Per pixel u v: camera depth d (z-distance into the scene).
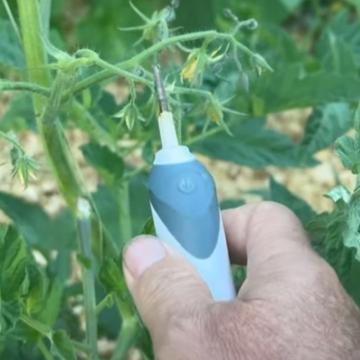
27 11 0.30
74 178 0.32
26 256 0.29
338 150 0.28
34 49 0.30
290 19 0.98
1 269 0.28
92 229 0.32
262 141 0.41
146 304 0.25
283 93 0.37
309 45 0.93
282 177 0.79
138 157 0.67
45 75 0.30
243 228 0.28
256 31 0.49
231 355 0.24
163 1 0.82
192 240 0.26
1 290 0.28
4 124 0.41
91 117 0.36
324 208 0.76
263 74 0.36
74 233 0.43
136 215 0.43
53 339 0.30
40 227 0.43
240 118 0.38
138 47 0.35
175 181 0.26
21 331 0.30
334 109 0.41
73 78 0.27
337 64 0.44
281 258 0.26
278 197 0.37
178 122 0.29
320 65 0.44
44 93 0.28
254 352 0.24
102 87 0.37
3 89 0.27
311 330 0.24
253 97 0.37
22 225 0.42
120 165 0.37
